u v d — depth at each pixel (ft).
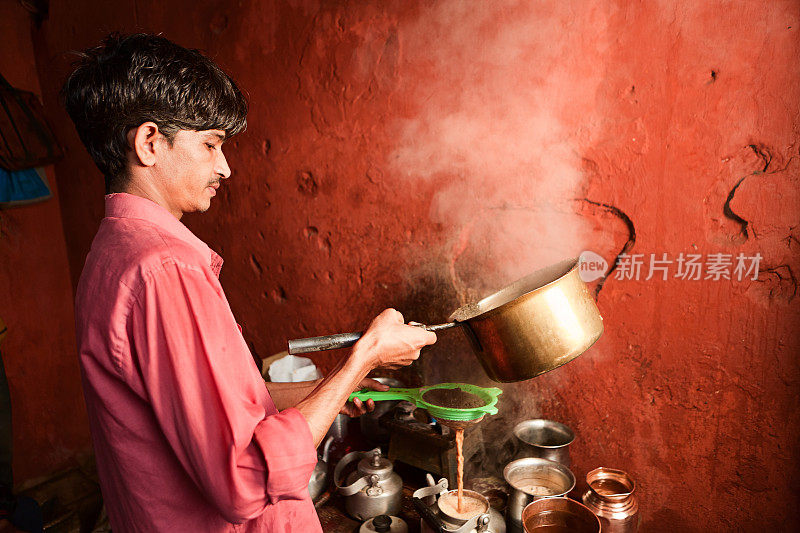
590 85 4.56
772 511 4.48
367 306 6.40
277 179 6.85
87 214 9.48
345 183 6.23
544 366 3.41
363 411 4.25
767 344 4.24
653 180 4.45
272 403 2.95
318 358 7.13
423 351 5.95
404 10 5.40
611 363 4.99
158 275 2.40
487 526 3.96
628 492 4.42
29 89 9.46
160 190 2.79
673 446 4.83
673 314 4.59
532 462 4.69
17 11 9.21
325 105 6.17
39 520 7.60
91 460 10.44
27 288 9.61
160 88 2.55
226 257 7.81
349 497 4.78
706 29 4.01
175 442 2.40
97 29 8.43
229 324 2.52
